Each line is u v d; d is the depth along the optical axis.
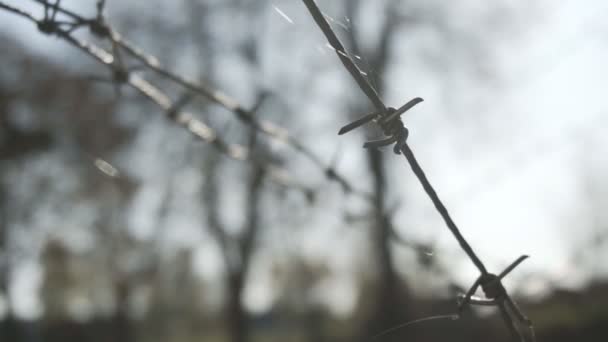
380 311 19.20
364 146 1.10
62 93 19.91
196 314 32.28
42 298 26.84
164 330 32.28
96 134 21.16
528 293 2.27
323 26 1.11
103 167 2.08
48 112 19.77
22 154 12.35
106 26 1.59
